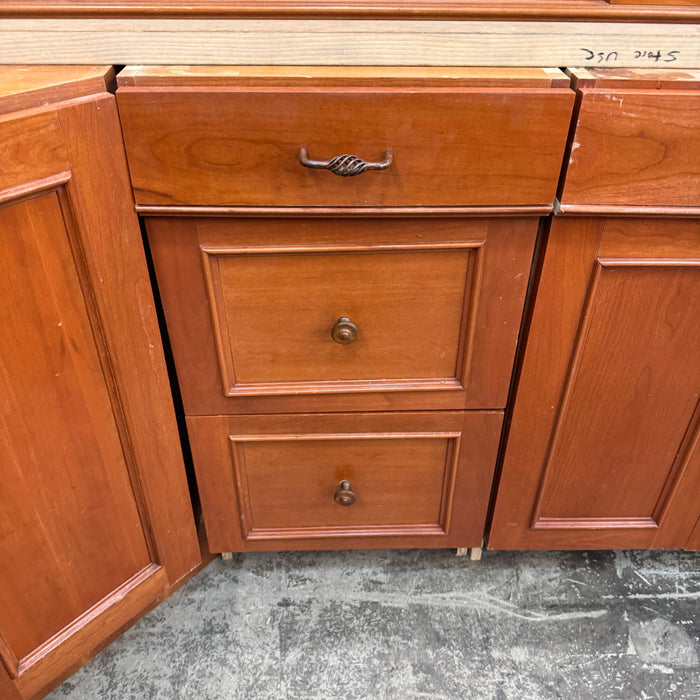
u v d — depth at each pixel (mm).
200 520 1032
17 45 611
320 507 938
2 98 519
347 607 989
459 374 791
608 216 656
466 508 936
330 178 618
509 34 618
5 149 520
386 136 597
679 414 821
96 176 589
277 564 1054
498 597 1003
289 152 602
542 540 974
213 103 572
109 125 577
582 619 973
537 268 708
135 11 598
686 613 981
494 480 928
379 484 913
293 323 741
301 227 661
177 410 971
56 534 745
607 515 945
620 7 607
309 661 920
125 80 581
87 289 638
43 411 663
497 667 912
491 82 588
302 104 576
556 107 584
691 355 766
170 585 934
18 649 778
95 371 688
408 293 721
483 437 851
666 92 585
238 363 772
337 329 720
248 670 909
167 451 808
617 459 872
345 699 874
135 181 614
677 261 688
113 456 757
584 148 610
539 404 812
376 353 771
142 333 703
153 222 651
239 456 866
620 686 889
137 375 723
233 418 819
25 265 583
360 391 794
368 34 615
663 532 959
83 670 906
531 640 945
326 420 830
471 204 643
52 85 546
